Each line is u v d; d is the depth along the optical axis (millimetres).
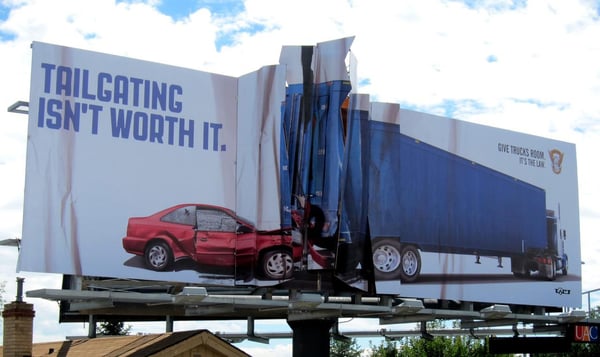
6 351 23844
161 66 27328
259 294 28453
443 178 31562
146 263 26438
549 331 34938
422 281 30531
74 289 25375
